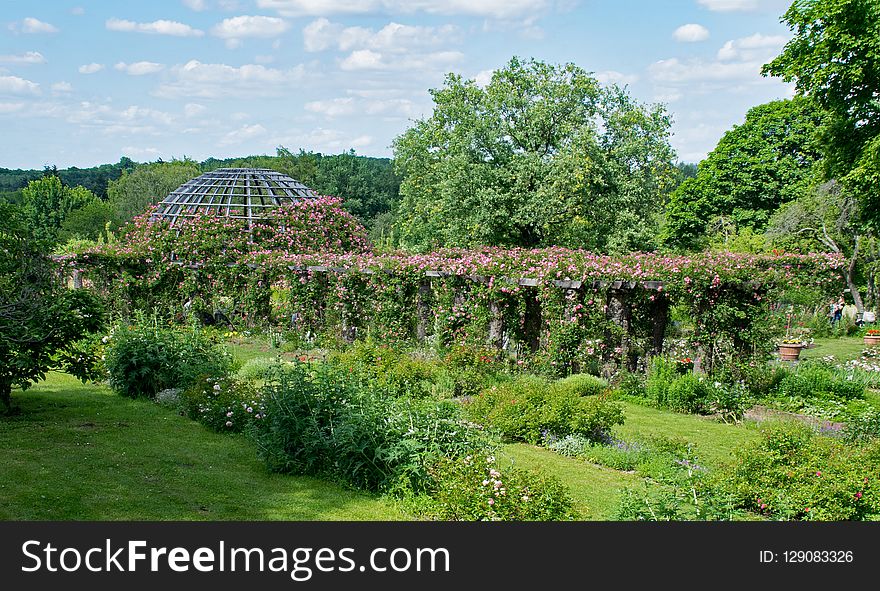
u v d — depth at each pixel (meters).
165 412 9.82
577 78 24.70
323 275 18.09
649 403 12.24
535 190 22.45
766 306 12.96
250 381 11.89
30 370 8.83
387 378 11.45
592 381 12.63
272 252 19.59
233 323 19.34
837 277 25.80
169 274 19.52
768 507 6.59
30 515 5.85
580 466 8.34
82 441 8.12
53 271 9.64
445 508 6.17
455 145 24.03
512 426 9.28
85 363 9.59
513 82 25.27
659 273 12.94
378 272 16.44
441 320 14.97
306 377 8.56
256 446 8.01
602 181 22.39
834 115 18.69
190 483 6.93
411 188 27.81
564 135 24.25
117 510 6.09
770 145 33.06
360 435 7.11
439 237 25.12
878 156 16.77
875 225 18.91
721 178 34.09
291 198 22.61
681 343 14.67
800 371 13.39
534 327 14.61
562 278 13.51
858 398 12.93
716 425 10.93
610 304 13.60
